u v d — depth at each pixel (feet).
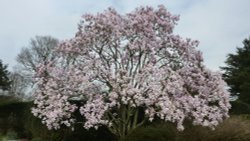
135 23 51.78
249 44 153.99
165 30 54.24
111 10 53.67
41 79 51.88
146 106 48.47
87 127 48.29
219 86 50.55
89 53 52.49
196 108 47.93
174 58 53.26
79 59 52.95
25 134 83.25
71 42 52.54
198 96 50.14
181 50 52.90
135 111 54.49
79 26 53.42
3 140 77.77
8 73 166.50
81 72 50.31
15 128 90.58
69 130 62.85
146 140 47.75
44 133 66.13
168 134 49.49
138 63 52.54
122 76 48.62
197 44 53.31
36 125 69.72
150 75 47.55
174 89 46.78
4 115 97.55
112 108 54.03
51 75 51.85
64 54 53.62
